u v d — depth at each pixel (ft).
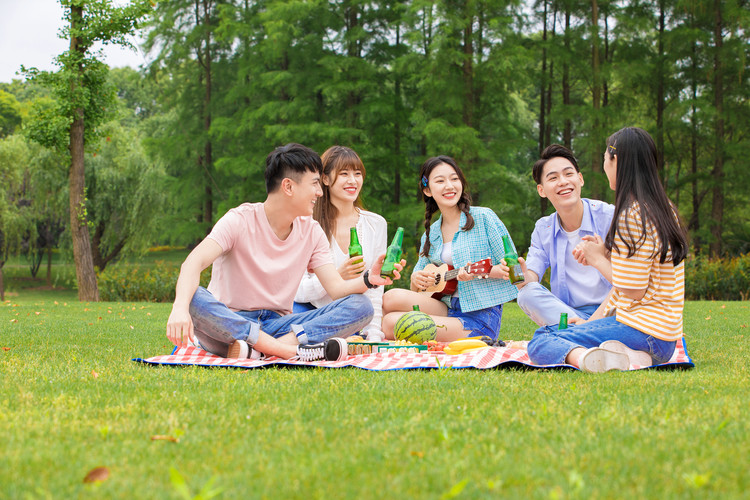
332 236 16.47
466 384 9.18
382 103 61.62
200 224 74.79
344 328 12.91
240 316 12.12
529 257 15.43
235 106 75.31
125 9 49.90
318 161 12.55
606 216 14.64
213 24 75.20
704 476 4.83
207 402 7.75
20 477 4.99
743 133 67.10
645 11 64.80
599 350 10.52
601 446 5.84
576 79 63.62
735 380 9.75
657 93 65.77
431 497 4.57
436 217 56.80
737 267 48.98
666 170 69.26
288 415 7.08
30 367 10.97
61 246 82.17
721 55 60.29
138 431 6.38
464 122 60.08
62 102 50.03
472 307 15.34
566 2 62.85
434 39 55.77
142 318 27.63
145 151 79.00
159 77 80.28
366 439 6.09
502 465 5.27
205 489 4.53
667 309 11.24
